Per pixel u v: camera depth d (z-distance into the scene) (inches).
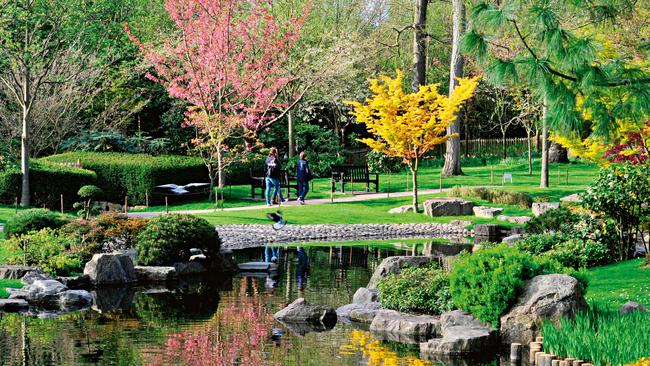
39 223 815.1
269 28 1501.0
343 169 1488.7
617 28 625.9
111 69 1614.2
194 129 1744.6
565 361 399.2
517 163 2069.4
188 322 552.1
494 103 2276.1
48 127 1596.9
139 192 1352.1
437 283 561.3
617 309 502.9
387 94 1185.4
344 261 847.7
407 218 1211.9
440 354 461.1
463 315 502.0
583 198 714.2
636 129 686.5
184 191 1321.4
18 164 1409.9
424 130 1219.9
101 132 1617.9
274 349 474.3
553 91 416.2
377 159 1738.4
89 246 789.2
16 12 1210.6
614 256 719.7
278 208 1259.8
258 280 733.3
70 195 1291.8
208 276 764.0
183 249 784.9
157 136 1873.8
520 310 475.2
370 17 2102.6
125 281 729.6
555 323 465.4
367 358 452.8
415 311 560.7
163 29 1806.1
